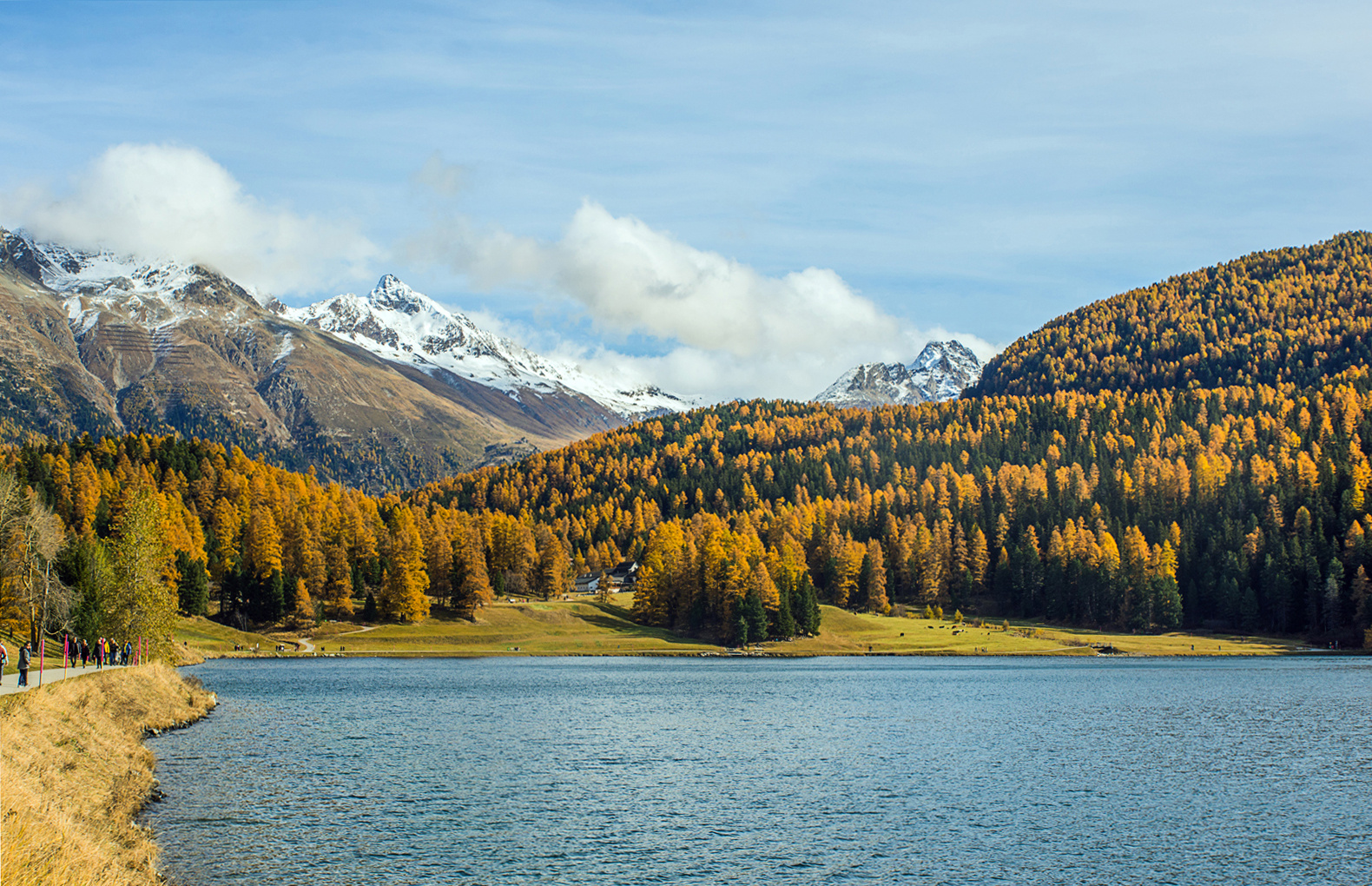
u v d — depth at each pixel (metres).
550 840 52.88
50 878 31.78
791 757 78.75
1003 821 58.31
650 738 87.94
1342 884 47.31
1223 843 54.03
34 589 89.62
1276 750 82.81
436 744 82.25
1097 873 48.62
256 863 46.66
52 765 48.56
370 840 51.62
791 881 46.81
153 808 55.84
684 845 52.44
